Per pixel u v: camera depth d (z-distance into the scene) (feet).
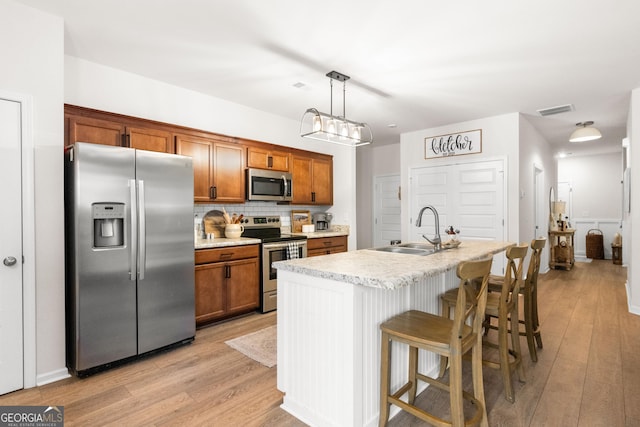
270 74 10.62
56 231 7.39
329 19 7.61
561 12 7.31
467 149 16.14
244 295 11.55
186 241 9.18
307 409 5.87
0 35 6.72
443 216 17.03
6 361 6.76
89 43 8.70
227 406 6.32
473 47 8.89
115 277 7.79
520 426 5.66
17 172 6.91
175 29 8.04
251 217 14.06
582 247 25.73
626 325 10.66
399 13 7.36
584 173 25.59
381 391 5.53
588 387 6.91
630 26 7.86
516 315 7.20
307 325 5.85
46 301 7.25
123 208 7.88
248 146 12.98
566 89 11.94
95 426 5.71
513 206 14.79
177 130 10.91
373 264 6.10
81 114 9.02
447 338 5.04
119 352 7.86
